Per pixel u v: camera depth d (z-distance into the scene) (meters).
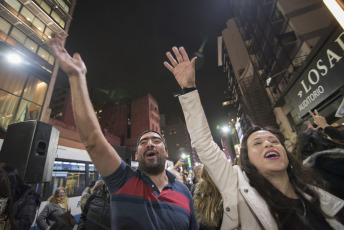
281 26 12.18
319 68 6.72
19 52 12.38
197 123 1.38
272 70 14.88
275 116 15.94
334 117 6.94
